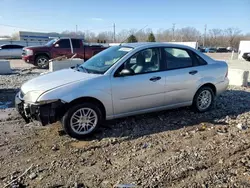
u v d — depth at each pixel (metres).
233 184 3.05
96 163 3.56
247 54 23.78
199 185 3.04
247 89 8.52
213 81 5.63
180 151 3.88
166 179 3.15
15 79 10.55
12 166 3.48
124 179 3.16
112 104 4.53
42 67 14.41
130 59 4.70
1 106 6.37
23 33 38.31
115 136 4.44
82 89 4.24
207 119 5.33
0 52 22.91
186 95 5.35
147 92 4.81
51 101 4.06
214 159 3.63
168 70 5.07
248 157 3.68
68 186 3.04
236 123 5.10
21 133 4.59
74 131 4.30
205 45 71.88
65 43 14.73
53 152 3.88
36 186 3.05
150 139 4.32
